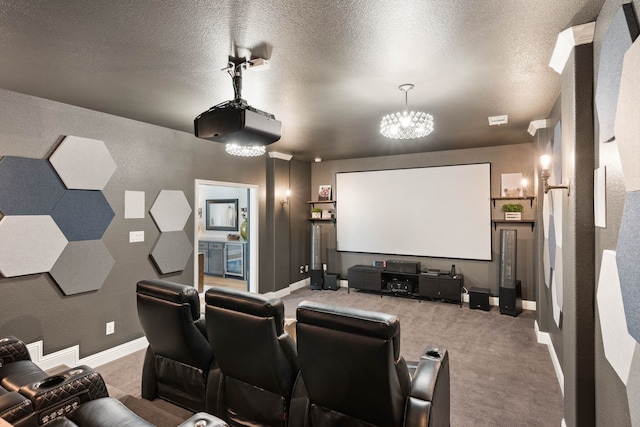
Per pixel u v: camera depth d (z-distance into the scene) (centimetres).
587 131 194
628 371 137
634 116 124
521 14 176
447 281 540
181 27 185
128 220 367
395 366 147
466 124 403
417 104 323
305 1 163
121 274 362
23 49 207
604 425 175
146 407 230
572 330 204
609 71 152
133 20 178
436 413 169
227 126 227
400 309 521
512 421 245
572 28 187
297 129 425
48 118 302
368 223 649
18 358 198
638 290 124
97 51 212
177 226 418
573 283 201
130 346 368
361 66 238
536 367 327
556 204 292
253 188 556
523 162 526
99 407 138
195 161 448
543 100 313
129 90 280
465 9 171
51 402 141
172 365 233
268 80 262
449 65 238
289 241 640
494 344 384
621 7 136
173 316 203
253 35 195
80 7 165
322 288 655
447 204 579
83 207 326
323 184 704
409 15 176
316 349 153
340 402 165
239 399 205
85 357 330
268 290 592
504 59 229
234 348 186
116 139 356
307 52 217
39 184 294
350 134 454
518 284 502
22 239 283
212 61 228
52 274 303
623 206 146
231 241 749
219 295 181
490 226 545
